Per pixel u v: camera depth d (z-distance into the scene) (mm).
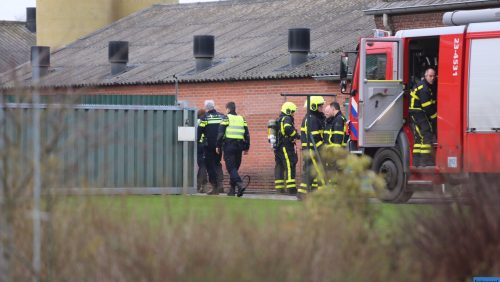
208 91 129750
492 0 103875
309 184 74188
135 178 83750
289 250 32562
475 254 35062
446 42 75875
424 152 76125
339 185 38250
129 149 83312
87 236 34062
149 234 33312
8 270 33812
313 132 80562
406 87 80312
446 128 75375
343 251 33688
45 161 34406
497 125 73062
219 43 146375
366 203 37969
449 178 37938
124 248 32812
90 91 43469
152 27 168875
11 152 33969
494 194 35906
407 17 112688
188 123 86312
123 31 172625
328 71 114312
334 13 142250
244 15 157875
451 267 34875
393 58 80125
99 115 81875
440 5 108188
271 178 121062
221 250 32438
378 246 35000
